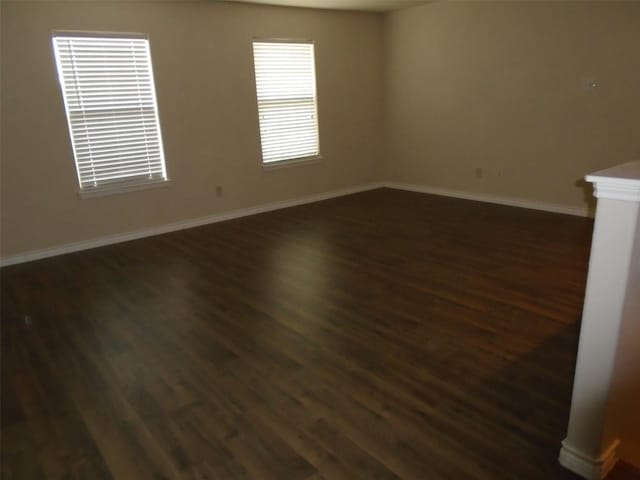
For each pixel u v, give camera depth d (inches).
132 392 91.9
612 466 67.4
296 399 87.3
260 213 229.8
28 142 167.2
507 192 223.9
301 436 77.7
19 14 158.1
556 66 194.5
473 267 148.6
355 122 258.1
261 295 134.0
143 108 188.4
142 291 140.5
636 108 176.9
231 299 132.1
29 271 162.9
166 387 93.0
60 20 165.0
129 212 193.0
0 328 120.9
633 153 181.2
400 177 271.4
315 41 231.5
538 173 210.7
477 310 119.5
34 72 163.8
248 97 215.3
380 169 277.0
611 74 180.4
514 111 212.1
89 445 78.0
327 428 79.2
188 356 103.7
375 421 80.4
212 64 201.8
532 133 208.4
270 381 93.3
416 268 149.8
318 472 70.0
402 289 134.3
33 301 137.2
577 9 184.1
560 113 197.8
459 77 228.7
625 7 172.4
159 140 195.0
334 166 254.8
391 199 248.4
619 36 175.6
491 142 224.1
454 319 115.3
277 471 70.6
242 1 202.4
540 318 114.1
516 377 91.0
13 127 163.6
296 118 234.5
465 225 195.3
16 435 81.1
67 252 181.0
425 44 238.5
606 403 62.1
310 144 243.3
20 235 171.0
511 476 67.6
